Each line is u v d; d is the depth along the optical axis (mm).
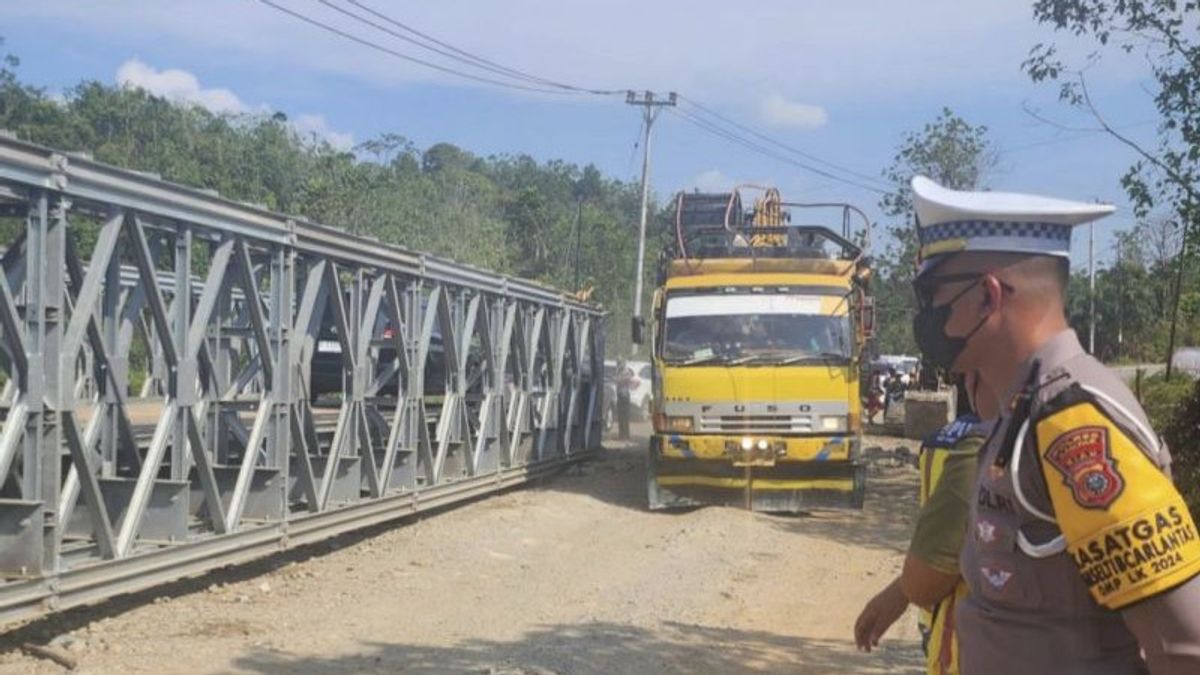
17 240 6949
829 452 13398
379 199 40375
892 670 7141
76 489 7102
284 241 9172
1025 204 2375
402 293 11727
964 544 2678
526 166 89875
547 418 16688
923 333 2490
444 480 12836
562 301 17078
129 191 7273
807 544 11898
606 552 11320
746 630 8180
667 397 13719
